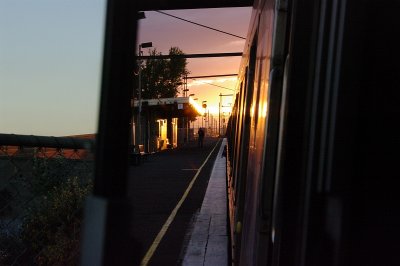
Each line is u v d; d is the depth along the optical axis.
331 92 1.27
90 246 1.42
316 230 1.31
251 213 2.46
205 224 8.48
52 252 4.32
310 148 1.36
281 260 1.45
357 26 1.25
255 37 3.61
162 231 8.36
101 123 1.44
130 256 1.44
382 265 1.30
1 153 3.58
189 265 6.09
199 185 14.92
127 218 1.43
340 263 1.29
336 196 1.29
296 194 1.44
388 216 1.30
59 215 4.43
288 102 1.46
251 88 4.16
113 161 1.44
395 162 1.30
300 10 1.46
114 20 1.44
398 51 1.29
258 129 2.40
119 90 1.45
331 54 1.28
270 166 1.85
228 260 6.22
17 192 4.07
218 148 40.16
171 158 26.91
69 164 4.36
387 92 1.30
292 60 1.46
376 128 1.30
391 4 1.30
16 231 4.18
